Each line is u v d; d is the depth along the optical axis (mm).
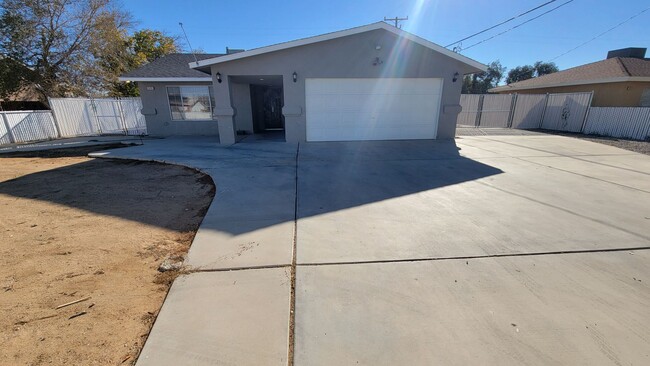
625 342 1949
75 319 2174
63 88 18625
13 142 12148
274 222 3811
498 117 16703
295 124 10352
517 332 2031
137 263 2949
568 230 3604
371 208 4312
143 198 4934
